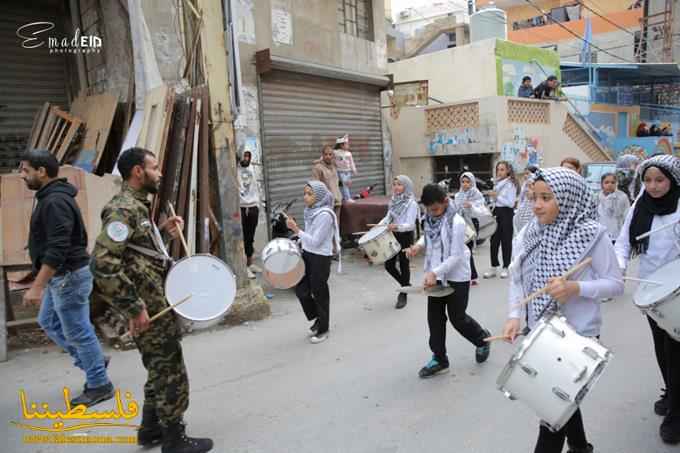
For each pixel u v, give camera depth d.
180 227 3.83
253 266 8.93
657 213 3.57
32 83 9.09
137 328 3.25
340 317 6.60
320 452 3.57
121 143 7.89
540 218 2.83
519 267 3.04
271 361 5.20
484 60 15.55
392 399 4.30
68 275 4.11
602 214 7.67
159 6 7.32
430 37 24.89
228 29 7.46
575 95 20.97
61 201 4.00
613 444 3.53
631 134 22.78
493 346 5.40
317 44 11.50
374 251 6.48
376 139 13.51
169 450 3.51
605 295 2.72
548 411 2.51
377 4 13.30
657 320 3.13
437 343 4.69
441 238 4.55
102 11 8.29
